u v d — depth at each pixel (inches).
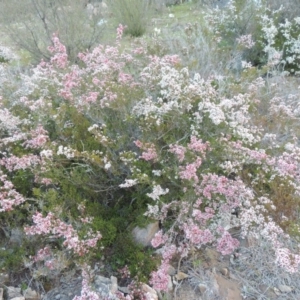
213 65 198.1
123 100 137.0
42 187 130.5
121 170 127.3
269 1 276.2
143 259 113.1
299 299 109.8
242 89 169.6
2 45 251.3
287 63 244.8
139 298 104.3
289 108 160.4
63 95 141.9
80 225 114.7
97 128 135.7
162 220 121.7
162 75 144.2
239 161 126.4
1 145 132.2
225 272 116.0
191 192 118.4
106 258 116.5
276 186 121.6
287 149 134.0
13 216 125.6
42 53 259.0
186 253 113.0
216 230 115.2
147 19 328.8
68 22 261.4
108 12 331.0
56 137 141.1
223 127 132.7
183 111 133.6
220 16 270.1
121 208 130.3
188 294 110.0
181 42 223.9
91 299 94.3
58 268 109.8
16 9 267.0
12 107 151.1
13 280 113.2
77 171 129.3
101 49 182.2
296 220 121.0
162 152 130.6
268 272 116.2
